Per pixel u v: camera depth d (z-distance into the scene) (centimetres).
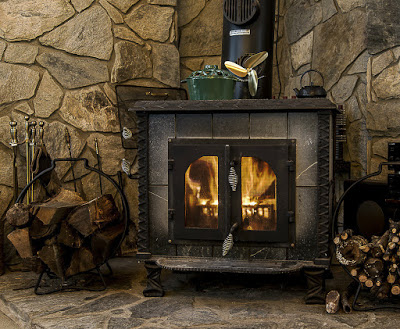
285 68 344
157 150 204
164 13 301
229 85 208
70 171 273
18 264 263
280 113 194
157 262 199
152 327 170
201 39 332
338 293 187
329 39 286
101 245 214
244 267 189
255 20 263
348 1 268
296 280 225
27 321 185
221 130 198
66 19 272
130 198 289
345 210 238
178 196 201
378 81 243
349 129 270
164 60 301
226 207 196
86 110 277
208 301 198
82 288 216
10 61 263
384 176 241
